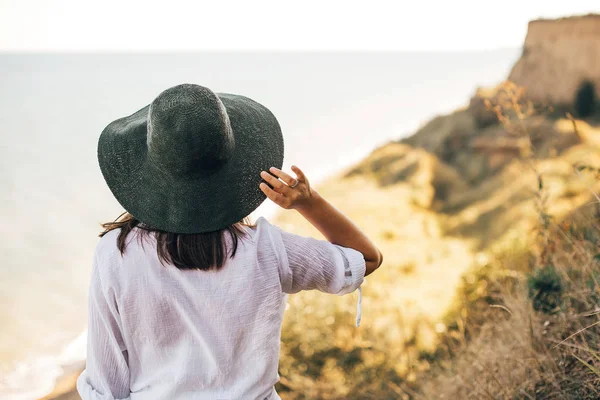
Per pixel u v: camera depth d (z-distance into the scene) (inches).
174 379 45.9
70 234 699.4
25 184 1011.9
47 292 491.5
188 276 45.1
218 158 42.8
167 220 43.9
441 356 155.2
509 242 203.2
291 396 162.9
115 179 45.1
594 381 82.3
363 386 157.2
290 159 1213.1
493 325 126.5
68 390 273.4
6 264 579.2
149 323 45.4
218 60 6825.8
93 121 1932.8
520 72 437.4
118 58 6668.3
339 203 591.2
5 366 325.7
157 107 41.4
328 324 189.3
